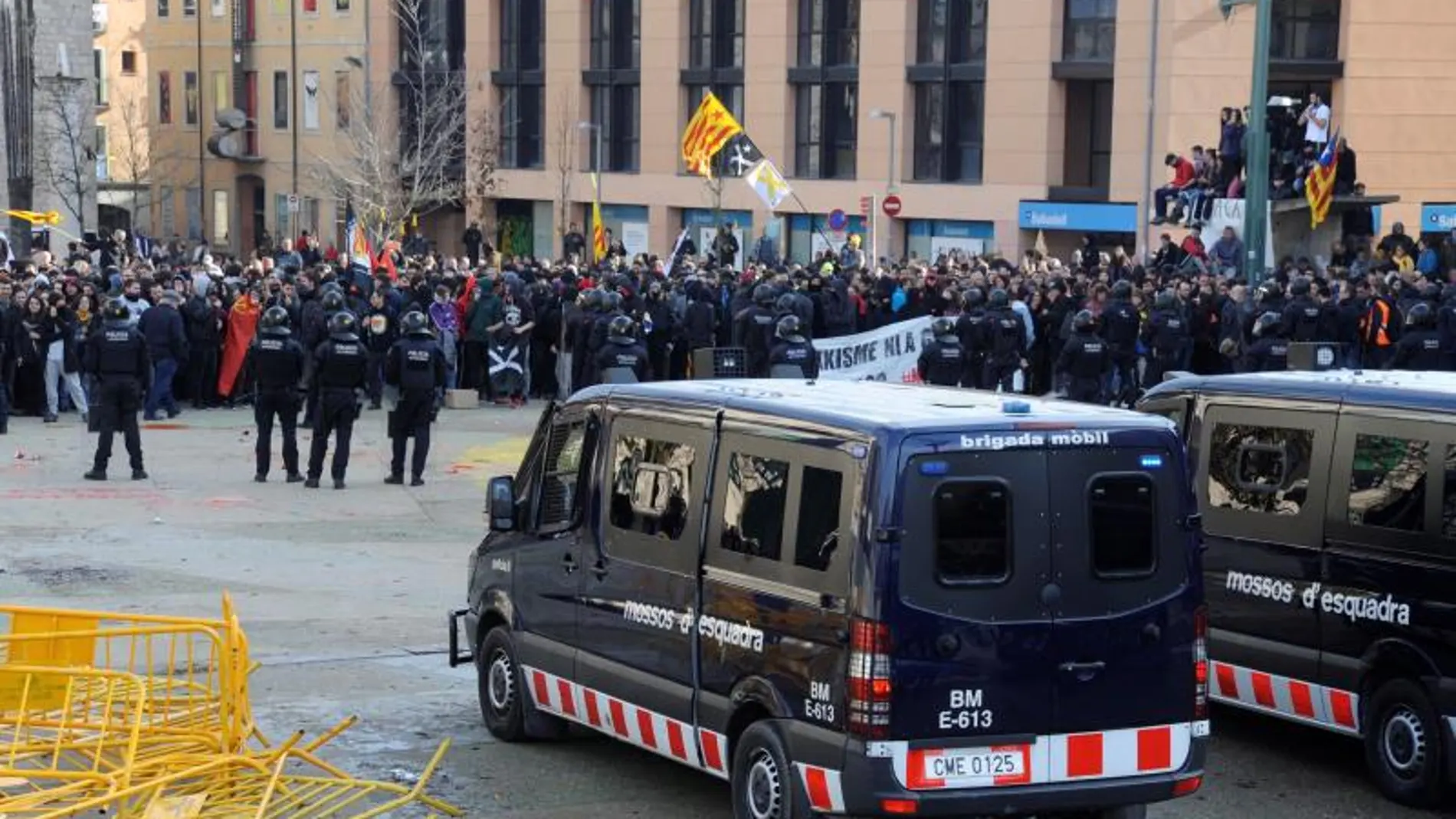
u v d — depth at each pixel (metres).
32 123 51.50
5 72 49.62
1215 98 47.22
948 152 51.44
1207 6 46.88
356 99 61.28
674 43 57.47
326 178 62.50
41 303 26.14
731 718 9.39
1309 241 37.84
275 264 38.69
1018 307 27.38
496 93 62.44
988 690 8.56
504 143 62.59
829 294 28.91
